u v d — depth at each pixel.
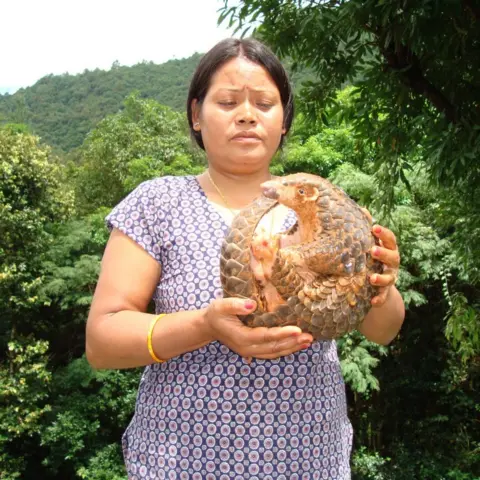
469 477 8.52
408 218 7.77
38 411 9.59
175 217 1.49
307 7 4.12
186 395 1.39
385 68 4.13
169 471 1.38
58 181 11.22
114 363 1.39
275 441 1.38
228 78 1.44
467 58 3.78
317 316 1.19
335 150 9.27
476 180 3.64
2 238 9.78
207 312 1.23
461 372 9.16
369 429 9.88
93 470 9.53
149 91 38.06
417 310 9.70
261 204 1.25
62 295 10.90
